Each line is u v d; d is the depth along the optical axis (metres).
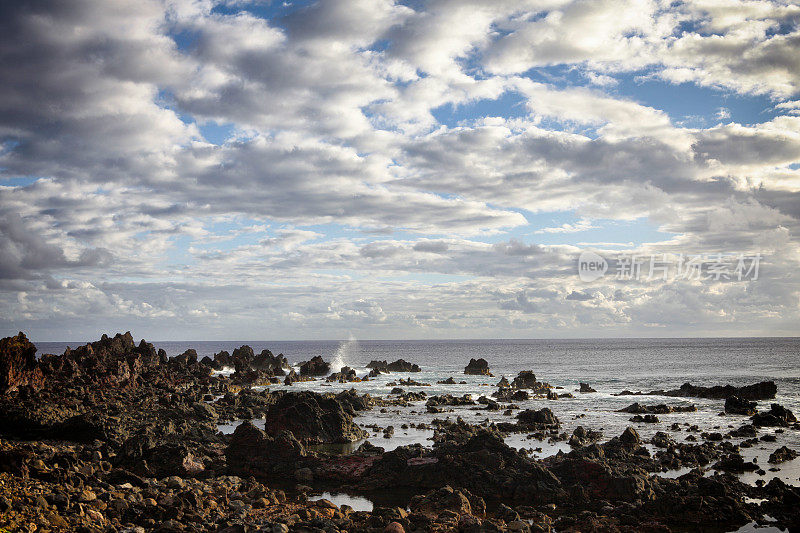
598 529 34.97
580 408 97.31
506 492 43.41
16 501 30.33
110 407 78.75
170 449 51.56
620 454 53.16
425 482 46.47
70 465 42.50
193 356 173.38
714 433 67.44
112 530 30.53
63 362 109.56
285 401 69.25
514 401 108.19
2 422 63.59
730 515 36.72
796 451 58.50
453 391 127.69
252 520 35.16
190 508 35.12
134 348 146.38
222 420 83.19
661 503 38.00
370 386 138.50
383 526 34.06
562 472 45.22
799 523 35.44
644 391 122.25
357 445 64.31
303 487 45.75
